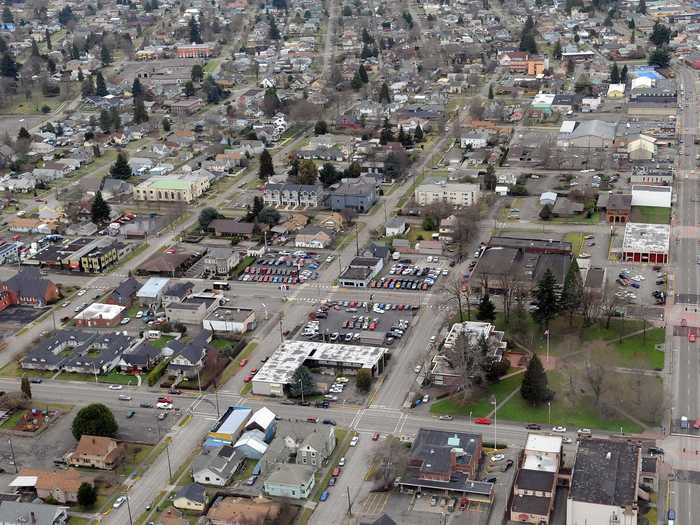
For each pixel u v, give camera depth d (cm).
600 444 18562
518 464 19100
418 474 18538
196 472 19088
